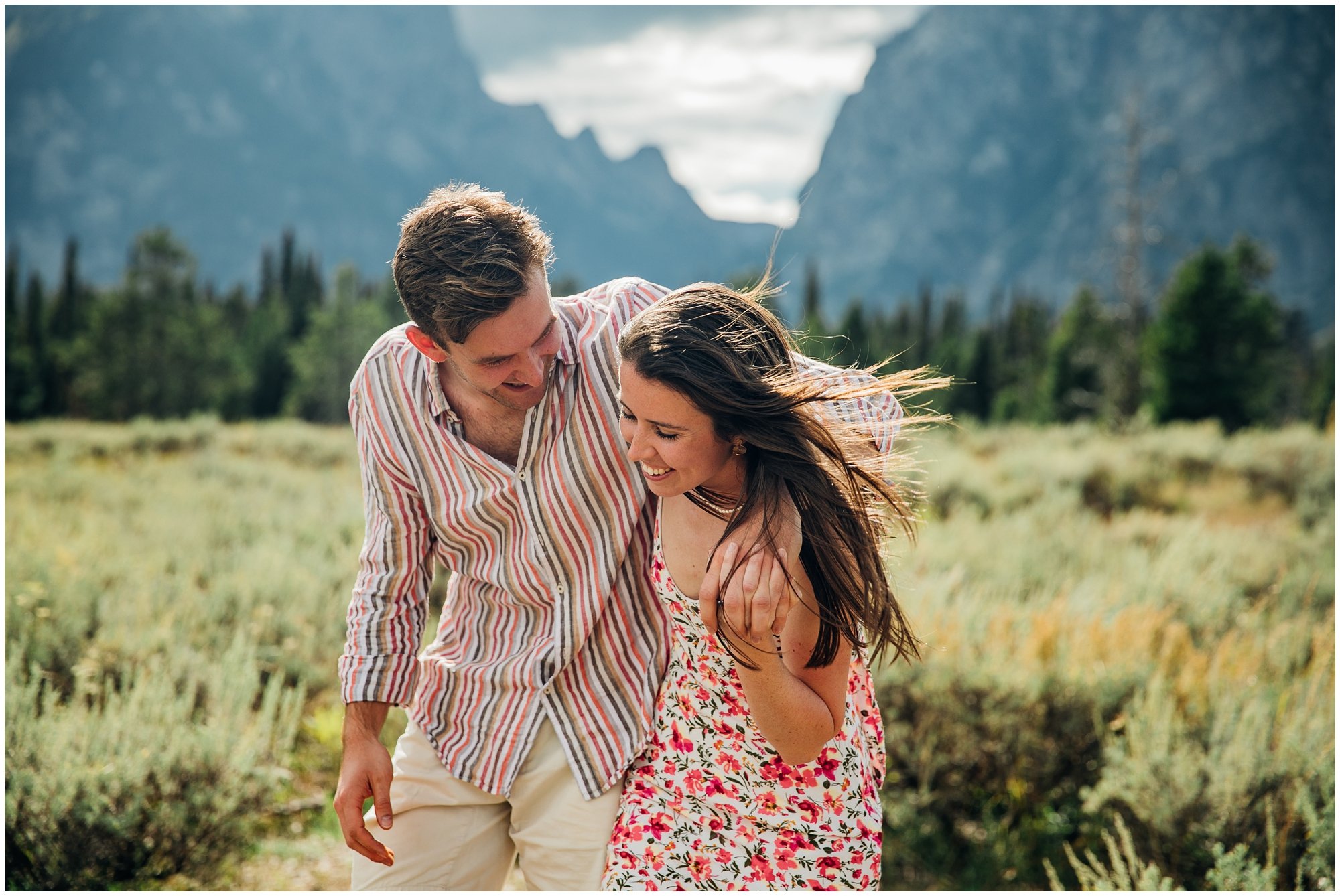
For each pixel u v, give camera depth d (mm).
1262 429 14867
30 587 4266
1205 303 26328
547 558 1860
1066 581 5035
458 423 1857
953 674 3455
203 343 41188
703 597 1405
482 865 1979
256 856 3203
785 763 1627
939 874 3125
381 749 1900
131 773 2963
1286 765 2756
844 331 54906
